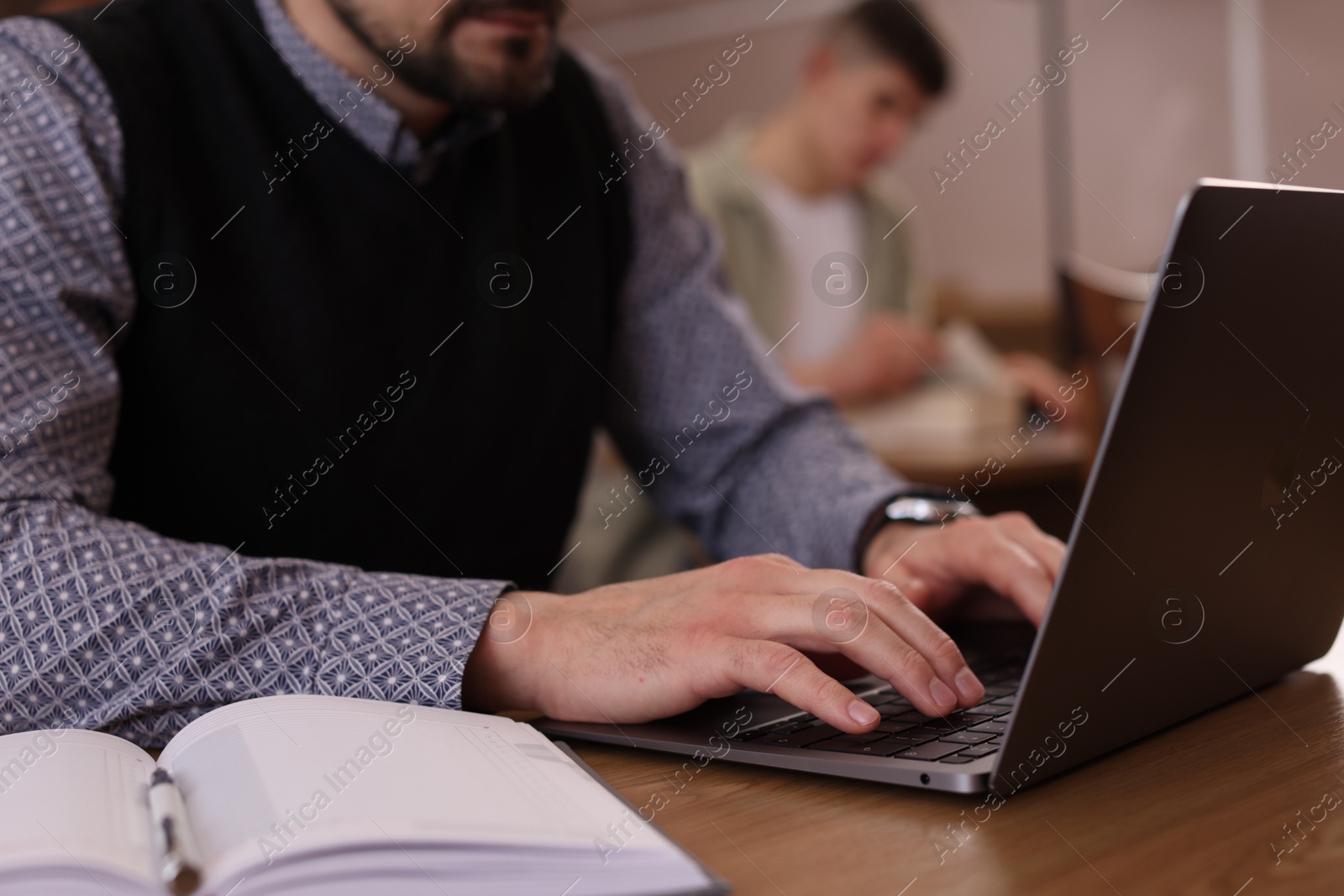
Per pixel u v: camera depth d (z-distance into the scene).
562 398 1.15
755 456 1.16
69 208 0.81
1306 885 0.40
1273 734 0.59
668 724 0.62
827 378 2.91
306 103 0.97
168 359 0.92
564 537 1.22
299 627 0.64
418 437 1.04
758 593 0.64
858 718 0.56
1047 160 4.05
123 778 0.48
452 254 1.05
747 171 3.10
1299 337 0.53
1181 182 3.98
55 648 0.62
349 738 0.50
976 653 0.74
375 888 0.38
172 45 0.94
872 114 3.03
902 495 0.97
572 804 0.44
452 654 0.63
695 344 1.24
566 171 1.15
